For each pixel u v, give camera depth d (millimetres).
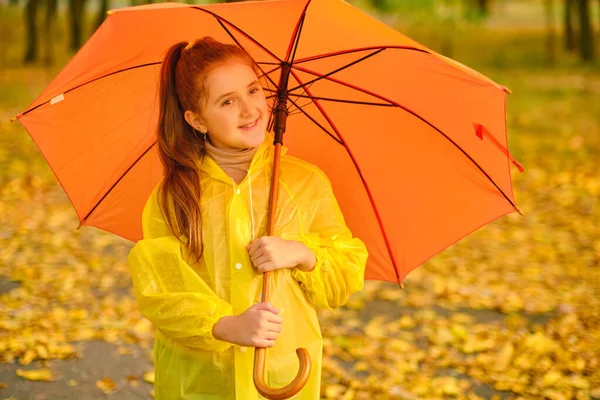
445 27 21438
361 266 2188
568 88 17844
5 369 3885
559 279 5816
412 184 2443
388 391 3900
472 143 2252
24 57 19078
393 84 2279
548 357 4336
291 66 2291
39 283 5215
